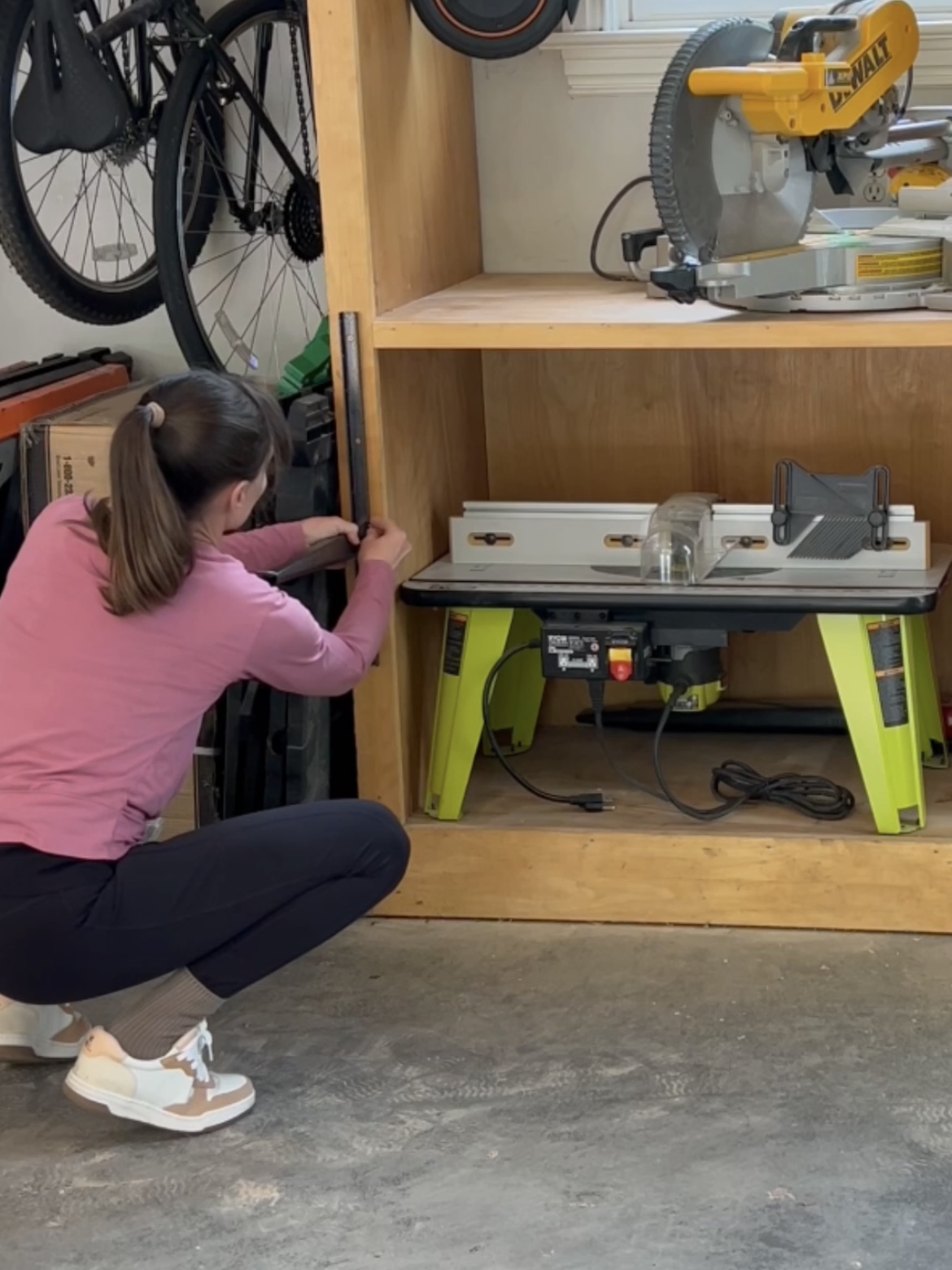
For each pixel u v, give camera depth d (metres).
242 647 1.92
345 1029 2.27
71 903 1.88
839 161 2.38
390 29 2.45
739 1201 1.84
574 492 3.01
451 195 2.80
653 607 2.45
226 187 3.04
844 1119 1.99
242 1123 2.06
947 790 2.64
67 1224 1.87
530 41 2.52
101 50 2.76
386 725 2.55
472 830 2.55
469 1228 1.83
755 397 2.88
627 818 2.58
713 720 2.95
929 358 2.78
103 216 3.16
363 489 2.45
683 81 2.19
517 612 2.83
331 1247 1.81
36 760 1.90
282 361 3.11
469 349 2.79
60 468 2.53
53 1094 2.16
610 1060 2.15
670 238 2.24
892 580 2.45
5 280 3.19
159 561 1.82
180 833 2.61
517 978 2.39
